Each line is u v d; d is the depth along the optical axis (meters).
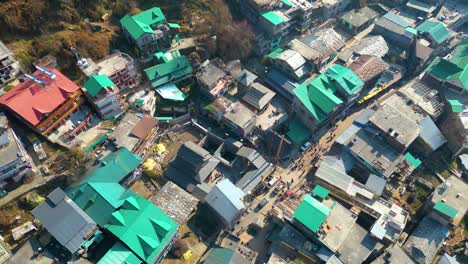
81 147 85.69
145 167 90.06
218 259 75.50
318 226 75.62
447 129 104.62
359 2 137.38
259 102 102.44
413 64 121.94
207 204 84.31
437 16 138.88
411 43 123.88
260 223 86.00
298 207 78.69
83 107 91.19
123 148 85.94
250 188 90.75
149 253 71.44
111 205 75.00
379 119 97.50
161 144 96.50
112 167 81.94
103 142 88.62
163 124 99.88
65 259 68.81
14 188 76.81
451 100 107.50
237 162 96.12
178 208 80.94
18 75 88.69
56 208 70.75
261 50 118.19
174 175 89.62
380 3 143.00
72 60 95.00
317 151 102.25
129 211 75.56
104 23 105.50
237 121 96.94
